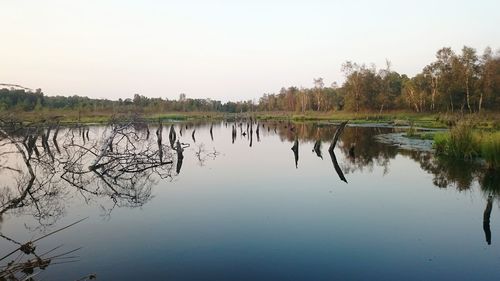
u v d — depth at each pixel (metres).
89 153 28.61
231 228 10.16
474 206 12.12
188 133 51.59
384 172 18.59
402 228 10.02
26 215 11.91
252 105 149.25
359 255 8.22
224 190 15.16
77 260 8.02
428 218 10.88
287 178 17.61
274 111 130.88
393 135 38.06
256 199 13.48
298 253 8.34
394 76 100.75
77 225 10.66
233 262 7.87
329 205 12.48
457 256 8.16
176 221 10.90
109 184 16.92
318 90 106.44
